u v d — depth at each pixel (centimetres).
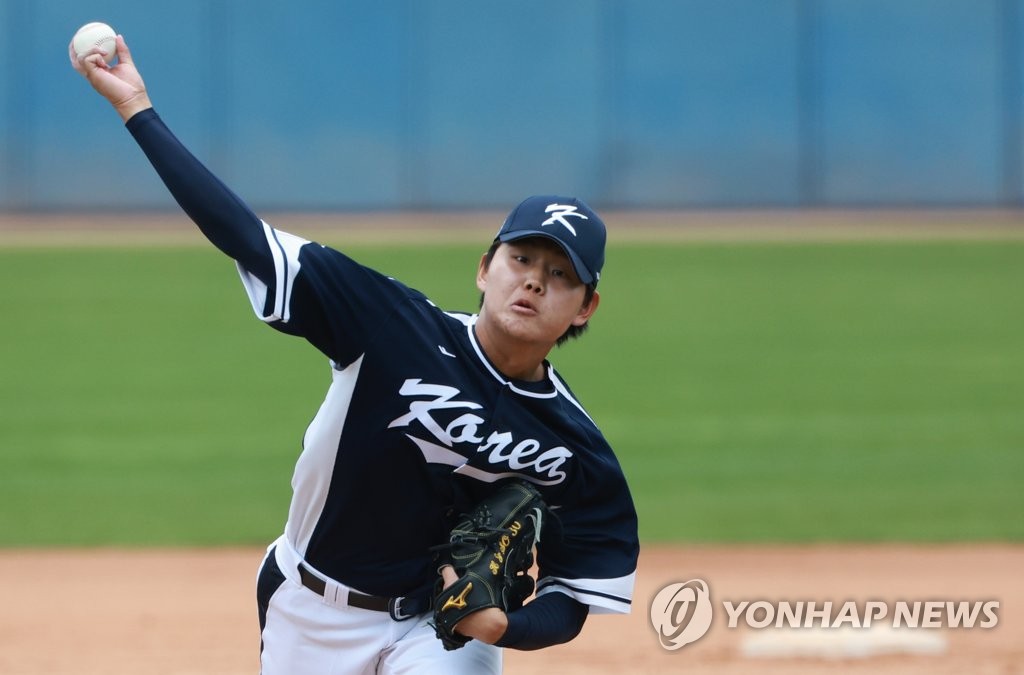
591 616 2442
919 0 9888
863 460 3838
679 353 5416
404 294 1216
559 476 1244
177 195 1144
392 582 1269
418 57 9919
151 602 2564
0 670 2125
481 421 1203
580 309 1252
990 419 4328
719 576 2755
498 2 9919
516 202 10038
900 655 2211
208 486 3550
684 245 8369
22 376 4956
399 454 1208
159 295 6638
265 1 9800
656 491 3512
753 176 10056
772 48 9962
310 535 1270
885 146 9988
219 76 9825
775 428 4228
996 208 9975
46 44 9662
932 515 3291
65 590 2644
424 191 10006
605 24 9944
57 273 7250
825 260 7738
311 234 8788
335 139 9925
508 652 2222
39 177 9750
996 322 6038
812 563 2866
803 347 5534
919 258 7781
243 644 2289
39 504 3366
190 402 4562
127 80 1173
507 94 9981
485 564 1178
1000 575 2772
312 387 4809
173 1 9762
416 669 1261
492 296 1188
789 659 2184
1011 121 9925
